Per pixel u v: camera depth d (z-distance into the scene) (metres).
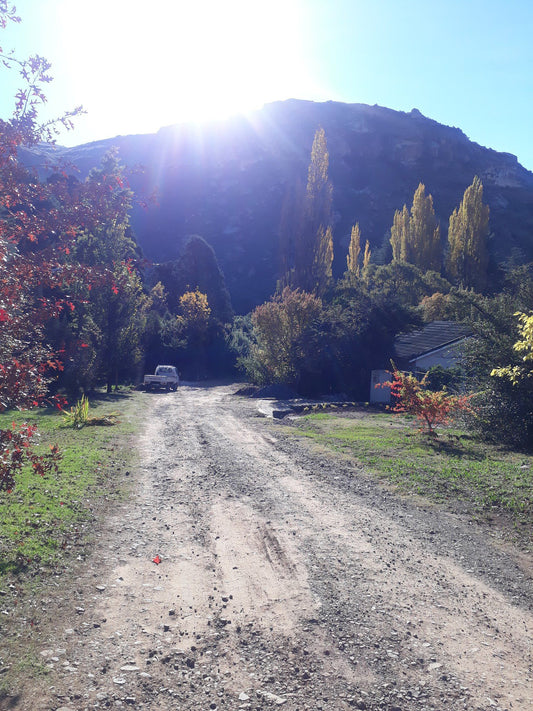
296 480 10.41
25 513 7.51
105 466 11.27
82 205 6.02
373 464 11.81
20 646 4.28
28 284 5.51
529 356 9.84
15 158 5.70
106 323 34.03
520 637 4.65
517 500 8.80
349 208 146.50
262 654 4.30
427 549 6.76
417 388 16.56
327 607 5.12
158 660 4.20
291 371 34.03
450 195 156.12
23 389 4.96
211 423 19.69
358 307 32.91
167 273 82.00
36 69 5.82
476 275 54.91
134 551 6.54
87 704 3.65
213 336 62.59
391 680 3.97
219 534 7.21
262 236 140.75
